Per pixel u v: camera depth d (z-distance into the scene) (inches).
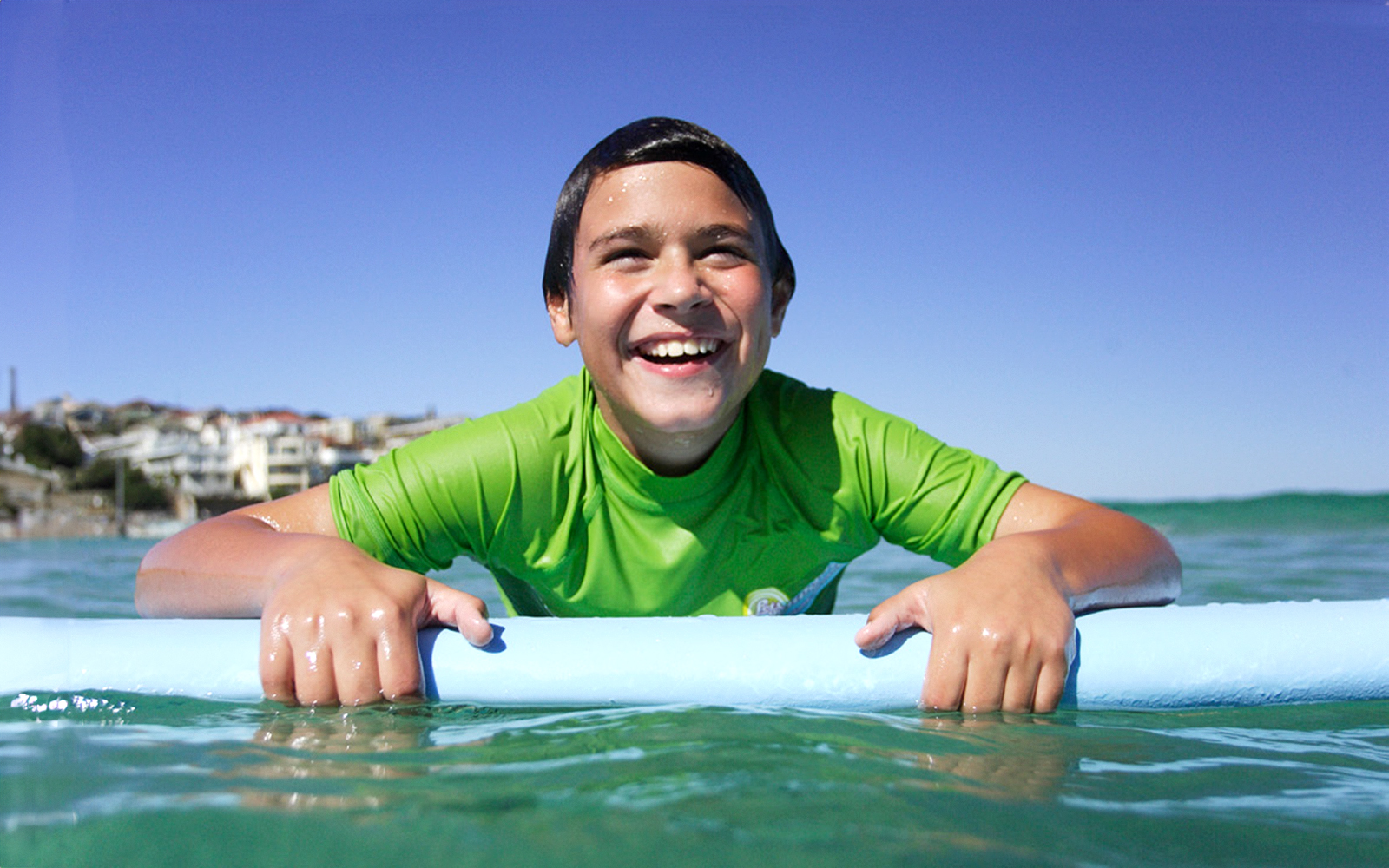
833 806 37.0
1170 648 62.9
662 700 60.1
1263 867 33.2
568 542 88.7
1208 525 599.5
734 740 47.3
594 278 79.3
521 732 49.9
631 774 40.9
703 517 88.0
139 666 61.2
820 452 89.0
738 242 78.4
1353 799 41.0
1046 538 69.2
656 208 76.6
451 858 31.4
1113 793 40.9
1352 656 63.7
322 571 63.0
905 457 88.3
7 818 35.9
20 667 60.4
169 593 75.1
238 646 62.2
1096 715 59.4
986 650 59.3
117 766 42.9
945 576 63.6
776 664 60.9
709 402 78.7
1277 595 168.1
